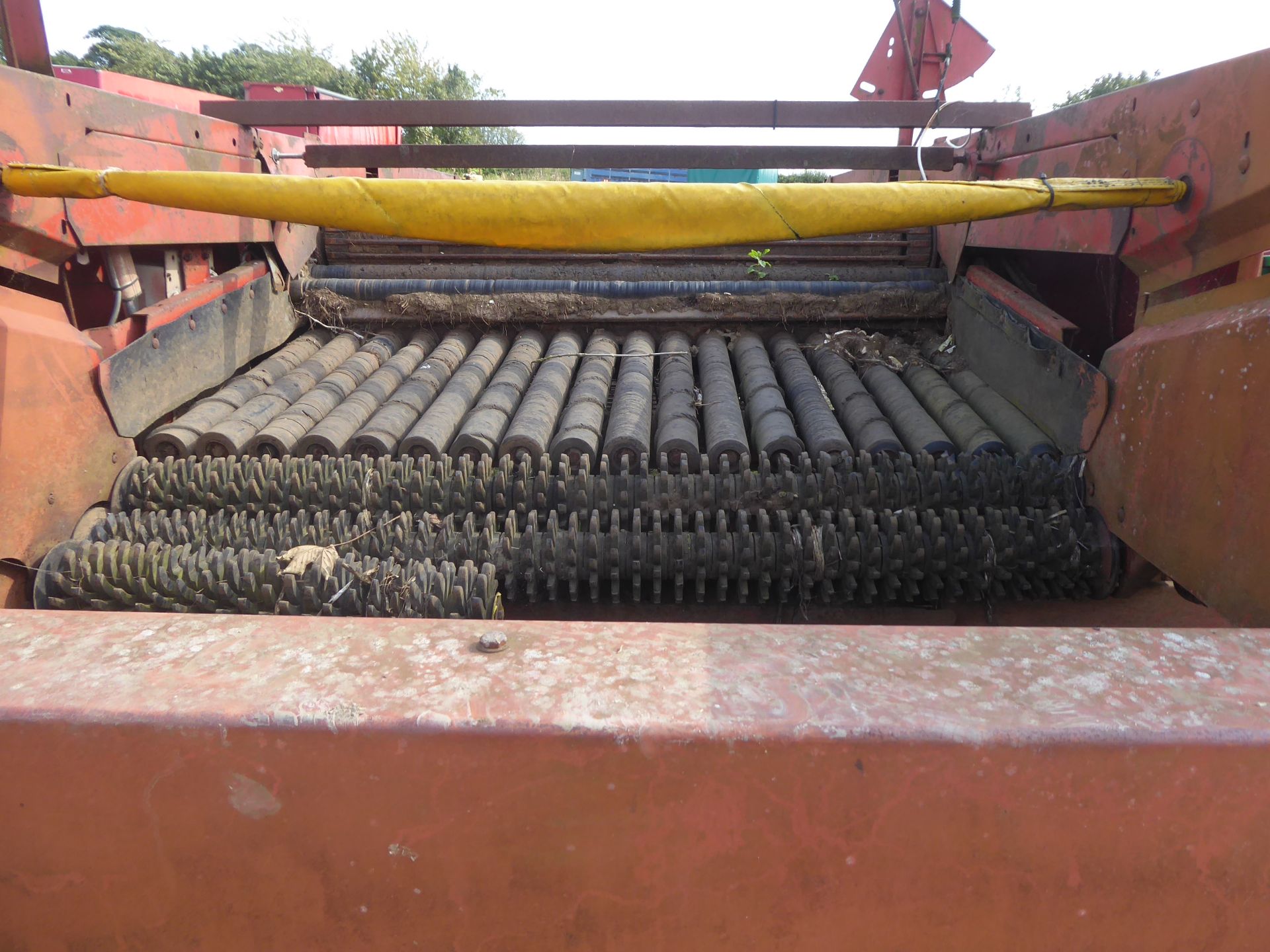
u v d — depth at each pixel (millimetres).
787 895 1197
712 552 3008
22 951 1261
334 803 1154
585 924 1218
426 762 1128
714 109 4551
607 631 1361
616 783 1134
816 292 4637
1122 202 2607
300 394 3973
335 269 4934
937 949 1231
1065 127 3453
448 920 1216
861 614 3217
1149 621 3051
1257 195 2311
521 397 3961
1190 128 2598
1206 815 1154
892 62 5566
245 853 1183
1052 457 3324
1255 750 1127
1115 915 1208
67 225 3041
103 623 1378
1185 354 2484
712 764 1123
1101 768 1129
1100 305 3855
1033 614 3178
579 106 4539
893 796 1141
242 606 2809
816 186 2543
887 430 3451
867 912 1207
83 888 1215
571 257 4992
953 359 4340
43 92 2912
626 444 3289
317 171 5457
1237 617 2225
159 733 1128
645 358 4355
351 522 3180
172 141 3715
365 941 1230
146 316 3449
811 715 1139
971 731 1120
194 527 3078
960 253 4465
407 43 31812
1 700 1151
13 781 1155
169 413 3711
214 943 1239
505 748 1118
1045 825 1157
